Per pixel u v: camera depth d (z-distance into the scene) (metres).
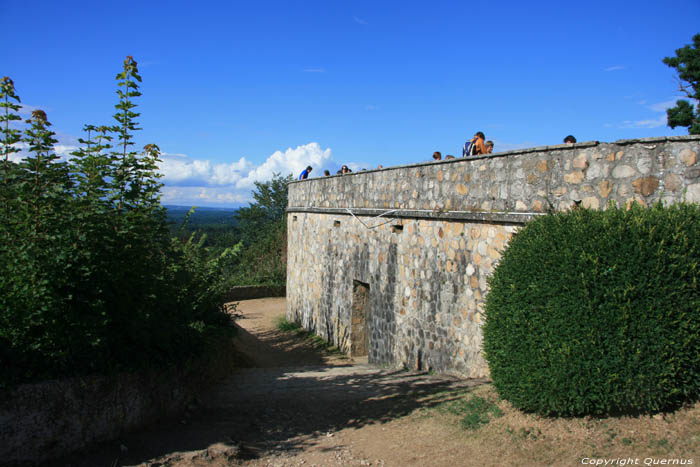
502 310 5.13
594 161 5.80
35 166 4.67
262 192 47.28
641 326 4.10
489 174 7.59
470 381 7.55
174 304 6.12
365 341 13.02
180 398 6.05
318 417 6.28
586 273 4.33
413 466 4.58
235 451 4.95
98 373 4.89
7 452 4.20
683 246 4.09
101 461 4.54
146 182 5.77
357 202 12.59
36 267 4.36
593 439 4.22
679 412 4.20
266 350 14.28
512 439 4.62
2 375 4.23
